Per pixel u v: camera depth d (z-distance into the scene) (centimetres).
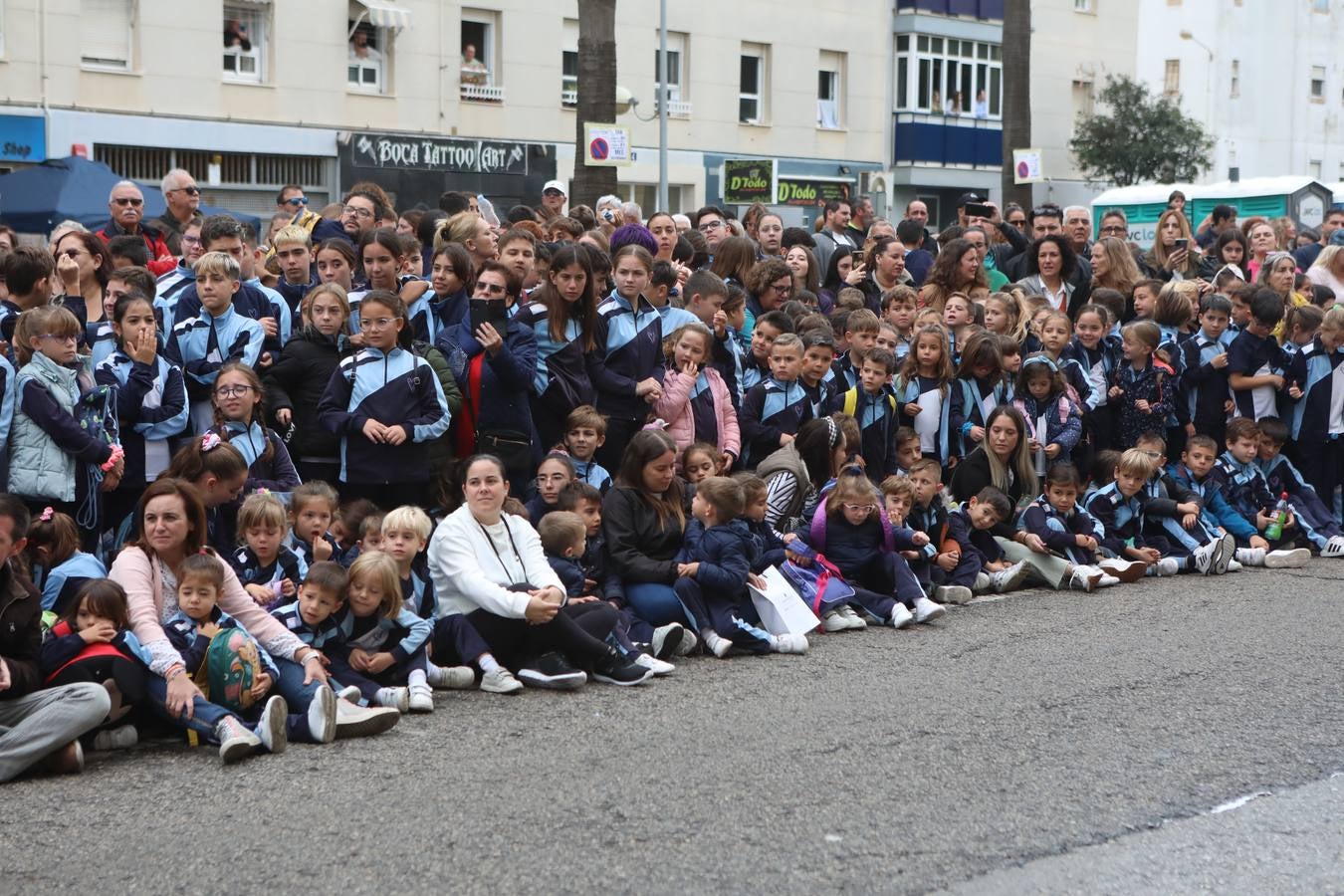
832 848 464
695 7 2906
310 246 857
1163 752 575
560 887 429
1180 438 1051
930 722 607
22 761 526
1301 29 4847
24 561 596
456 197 1054
